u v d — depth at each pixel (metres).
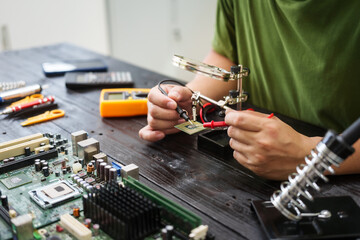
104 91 1.33
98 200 0.74
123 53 3.54
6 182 0.87
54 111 1.27
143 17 3.26
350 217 0.73
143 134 1.08
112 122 1.21
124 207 0.71
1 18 2.79
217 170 0.93
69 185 0.85
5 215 0.75
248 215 0.77
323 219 0.72
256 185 0.87
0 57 1.90
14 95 1.35
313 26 1.15
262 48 1.36
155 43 3.29
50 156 0.96
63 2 3.01
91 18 3.21
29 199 0.81
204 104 1.21
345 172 0.90
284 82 1.33
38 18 2.94
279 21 1.25
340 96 1.15
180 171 0.93
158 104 1.06
